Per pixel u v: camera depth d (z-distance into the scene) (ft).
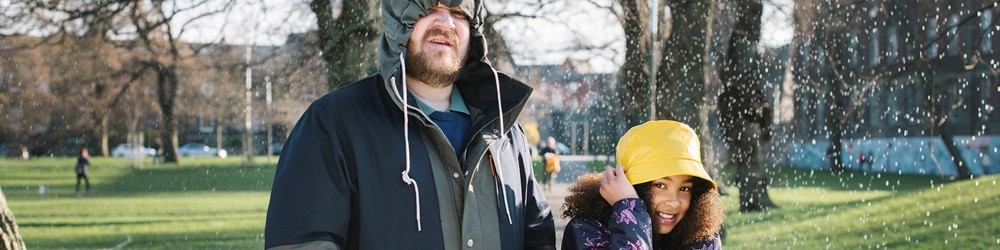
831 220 40.22
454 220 7.34
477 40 7.92
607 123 57.06
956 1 40.19
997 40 57.67
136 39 35.99
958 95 61.62
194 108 92.94
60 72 49.21
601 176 9.05
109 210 51.19
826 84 46.65
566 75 54.60
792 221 40.09
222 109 99.19
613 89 54.90
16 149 136.36
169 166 113.39
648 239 8.15
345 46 23.77
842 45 42.60
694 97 33.86
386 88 7.29
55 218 45.75
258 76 38.09
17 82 65.92
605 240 8.52
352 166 7.09
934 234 34.40
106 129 133.69
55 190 71.82
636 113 37.45
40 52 46.60
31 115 73.26
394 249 7.08
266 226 6.90
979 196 46.16
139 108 91.45
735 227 38.04
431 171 7.30
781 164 64.69
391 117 7.36
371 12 23.63
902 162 77.15
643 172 8.55
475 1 7.75
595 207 8.79
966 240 32.40
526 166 8.49
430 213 7.21
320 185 6.86
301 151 6.98
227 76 41.52
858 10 39.81
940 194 50.08
